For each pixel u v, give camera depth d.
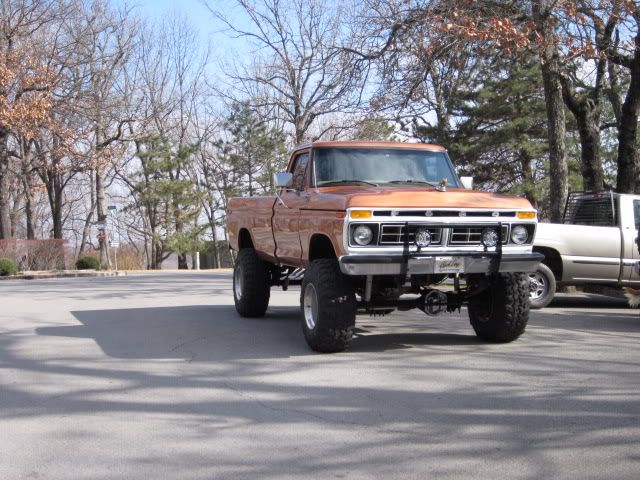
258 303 10.61
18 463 4.59
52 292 17.25
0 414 5.72
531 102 27.16
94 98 35.59
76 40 34.22
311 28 32.34
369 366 7.10
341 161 8.55
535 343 8.33
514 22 13.84
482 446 4.68
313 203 7.79
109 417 5.57
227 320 10.70
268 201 9.37
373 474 4.25
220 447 4.80
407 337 8.91
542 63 14.12
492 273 7.54
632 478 4.11
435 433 4.97
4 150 36.50
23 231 64.00
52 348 8.54
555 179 15.18
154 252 50.59
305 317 7.84
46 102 32.91
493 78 26.89
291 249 8.70
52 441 5.02
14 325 10.68
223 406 5.79
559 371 6.78
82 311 12.38
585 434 4.88
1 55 31.80
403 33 14.91
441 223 7.14
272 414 5.53
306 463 4.46
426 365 7.12
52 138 39.28
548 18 13.50
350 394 6.05
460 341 8.55
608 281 11.88
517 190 28.11
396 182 8.45
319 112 32.38
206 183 51.00
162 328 9.96
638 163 16.61
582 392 5.98
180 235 42.53
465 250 7.27
